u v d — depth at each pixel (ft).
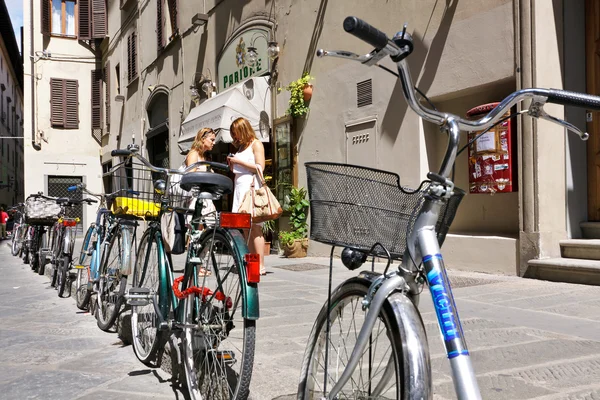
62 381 10.78
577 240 18.84
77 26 72.74
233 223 8.37
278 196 32.58
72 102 72.59
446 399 8.07
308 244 29.68
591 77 20.26
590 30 20.35
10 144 145.28
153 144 56.95
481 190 20.43
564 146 19.56
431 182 4.99
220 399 8.23
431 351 10.57
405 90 4.83
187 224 10.87
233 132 19.04
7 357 12.55
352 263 5.85
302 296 17.21
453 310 4.56
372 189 5.53
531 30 18.88
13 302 20.11
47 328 15.52
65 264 21.24
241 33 36.88
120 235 14.08
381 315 5.41
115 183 13.61
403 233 5.31
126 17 62.75
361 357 5.57
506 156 19.58
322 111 29.07
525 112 5.24
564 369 9.28
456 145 4.83
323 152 29.01
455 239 21.71
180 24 47.06
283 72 32.45
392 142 24.67
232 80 38.42
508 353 10.30
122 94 64.75
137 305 11.29
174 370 10.49
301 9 30.73
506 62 19.74
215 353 8.45
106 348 13.24
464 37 21.35
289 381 8.95
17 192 161.68
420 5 23.30
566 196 19.58
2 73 126.00
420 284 5.45
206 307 8.84
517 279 18.79
